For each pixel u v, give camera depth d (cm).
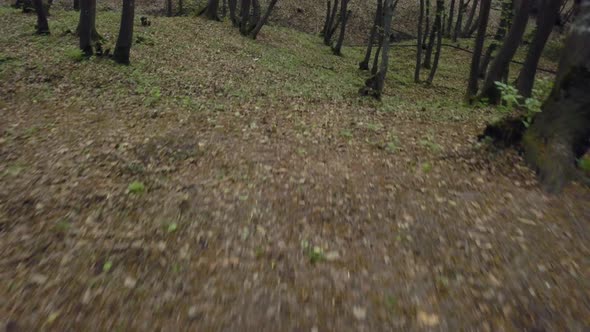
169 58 1673
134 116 1045
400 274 454
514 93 729
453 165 766
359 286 435
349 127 1056
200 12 2877
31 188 652
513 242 499
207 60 1739
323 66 2205
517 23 1355
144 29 2158
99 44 1518
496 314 380
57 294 409
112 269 454
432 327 369
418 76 2170
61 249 490
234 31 2564
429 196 646
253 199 643
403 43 3400
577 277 423
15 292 409
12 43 1645
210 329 370
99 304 397
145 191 657
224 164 781
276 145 899
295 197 654
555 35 2961
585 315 369
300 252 502
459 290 419
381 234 542
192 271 457
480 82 2269
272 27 3155
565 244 484
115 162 769
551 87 746
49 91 1169
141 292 417
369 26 3738
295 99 1343
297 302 409
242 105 1209
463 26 3847
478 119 1175
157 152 827
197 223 564
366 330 370
